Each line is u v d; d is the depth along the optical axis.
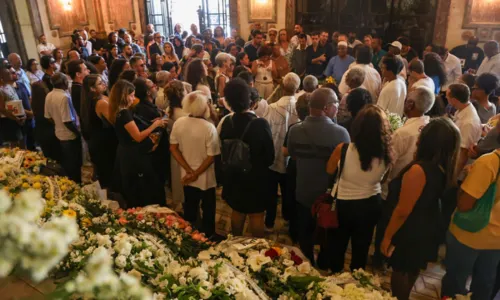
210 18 10.41
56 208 1.55
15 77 4.52
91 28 10.11
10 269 0.61
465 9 7.77
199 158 2.67
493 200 1.84
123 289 0.70
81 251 1.23
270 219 3.37
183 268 1.31
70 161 3.78
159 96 3.77
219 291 1.22
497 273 2.25
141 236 1.58
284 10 9.22
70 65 3.59
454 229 2.01
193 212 2.87
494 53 4.94
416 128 2.45
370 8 8.77
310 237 2.68
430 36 8.36
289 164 2.98
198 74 3.55
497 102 3.71
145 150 2.80
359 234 2.27
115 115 2.74
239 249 1.80
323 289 1.51
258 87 5.32
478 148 2.55
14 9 7.80
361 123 2.04
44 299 0.80
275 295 1.51
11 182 1.96
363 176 2.10
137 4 10.27
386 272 2.84
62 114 3.58
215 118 3.41
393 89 3.52
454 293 2.10
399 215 1.95
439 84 4.29
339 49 5.54
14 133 4.36
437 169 1.88
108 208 1.98
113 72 3.70
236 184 2.66
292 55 6.91
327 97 2.32
